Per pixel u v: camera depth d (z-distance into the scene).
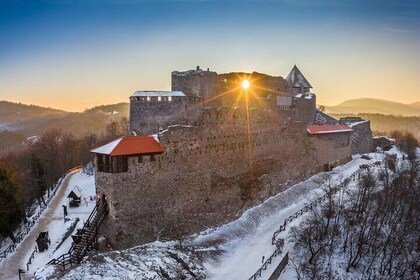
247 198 76.38
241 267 57.66
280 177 86.94
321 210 77.56
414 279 69.06
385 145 143.38
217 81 84.12
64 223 77.50
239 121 77.06
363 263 67.62
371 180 88.25
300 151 96.00
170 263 53.56
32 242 72.38
